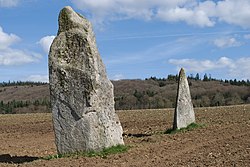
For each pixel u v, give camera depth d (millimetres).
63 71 16766
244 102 90625
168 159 15703
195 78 122688
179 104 26406
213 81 118812
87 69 16625
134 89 114562
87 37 16766
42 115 49281
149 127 30047
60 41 17047
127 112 48094
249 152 16703
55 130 16922
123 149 17375
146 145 19312
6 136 26734
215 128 25062
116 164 14758
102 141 16875
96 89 16719
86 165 14578
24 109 93625
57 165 14680
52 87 16969
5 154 18703
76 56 16812
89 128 16625
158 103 91750
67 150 16797
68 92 16750
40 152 19359
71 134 16734
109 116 17297
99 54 17203
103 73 17219
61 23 17234
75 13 17406
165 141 20781
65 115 16812
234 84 112500
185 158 15836
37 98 118562
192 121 26719
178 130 25625
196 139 20922
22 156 18172
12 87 146750
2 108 96625
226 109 42562
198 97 99875
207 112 39312
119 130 17781
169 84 119312
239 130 23469
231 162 14750
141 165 14570
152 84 120688
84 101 16609
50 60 17016
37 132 29172
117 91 114875
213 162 14844
